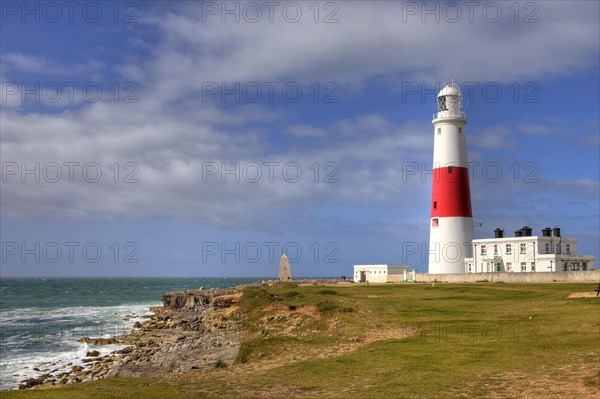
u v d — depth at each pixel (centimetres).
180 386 2186
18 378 4159
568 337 2775
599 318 3312
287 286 8031
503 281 7356
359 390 2027
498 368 2250
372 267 9806
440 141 8681
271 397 1980
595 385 1908
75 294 18062
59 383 3803
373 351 2750
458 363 2377
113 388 2136
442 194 8569
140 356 4341
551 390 1898
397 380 2136
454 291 5831
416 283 8069
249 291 5972
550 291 5241
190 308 9819
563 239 8362
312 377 2277
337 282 10156
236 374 2428
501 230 8681
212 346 3828
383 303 4653
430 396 1900
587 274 6688
